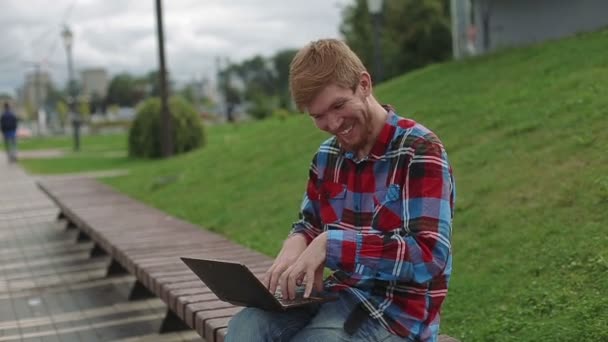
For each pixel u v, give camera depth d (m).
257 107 46.16
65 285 6.73
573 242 4.26
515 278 4.19
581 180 4.95
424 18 35.25
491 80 9.25
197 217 8.48
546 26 13.10
